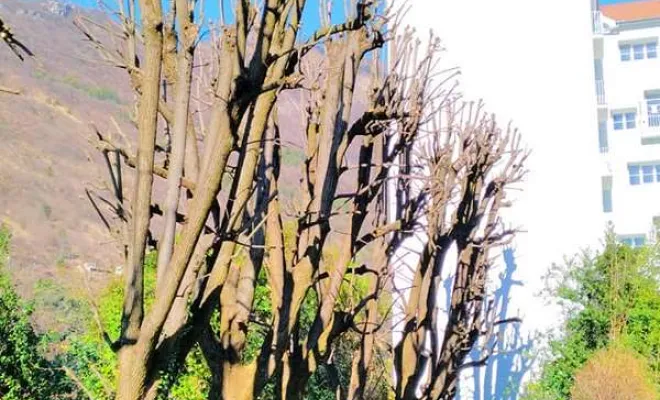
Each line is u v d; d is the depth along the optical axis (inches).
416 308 526.6
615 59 1670.8
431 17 1346.0
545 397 988.6
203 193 192.5
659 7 1740.9
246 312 297.7
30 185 2380.7
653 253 1058.7
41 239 2119.8
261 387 293.1
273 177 324.2
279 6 212.1
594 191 1268.5
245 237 279.6
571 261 1102.4
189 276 215.3
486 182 804.6
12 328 755.4
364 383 457.7
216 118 199.5
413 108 463.8
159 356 198.5
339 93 343.3
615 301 1024.2
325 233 326.6
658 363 959.6
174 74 244.8
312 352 340.2
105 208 279.3
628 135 1642.5
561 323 1094.4
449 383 558.9
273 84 209.3
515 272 1201.4
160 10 192.9
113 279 835.4
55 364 787.4
